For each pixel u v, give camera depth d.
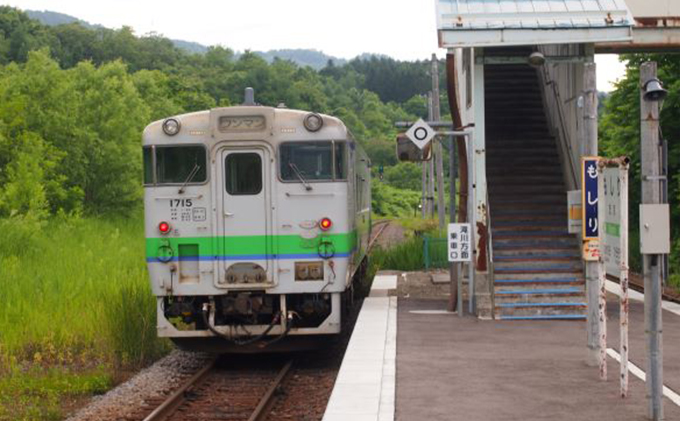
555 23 13.56
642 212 7.26
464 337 12.09
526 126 17.97
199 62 116.19
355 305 18.88
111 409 9.91
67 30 111.75
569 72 15.93
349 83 183.50
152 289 12.41
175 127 12.39
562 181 16.67
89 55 111.19
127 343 12.91
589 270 9.97
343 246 12.35
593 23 13.50
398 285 19.80
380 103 152.88
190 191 12.38
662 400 7.52
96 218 36.72
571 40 13.48
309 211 12.35
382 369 9.77
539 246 15.39
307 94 111.62
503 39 13.52
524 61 14.48
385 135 128.38
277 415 9.65
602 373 9.12
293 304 12.66
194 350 12.72
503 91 18.91
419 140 14.46
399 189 97.19
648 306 7.40
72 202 35.62
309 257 12.34
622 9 13.77
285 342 12.71
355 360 10.33
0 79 37.75
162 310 12.45
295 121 12.40
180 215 12.38
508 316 13.88
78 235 29.33
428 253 25.06
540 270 14.69
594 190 9.62
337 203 12.35
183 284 12.34
